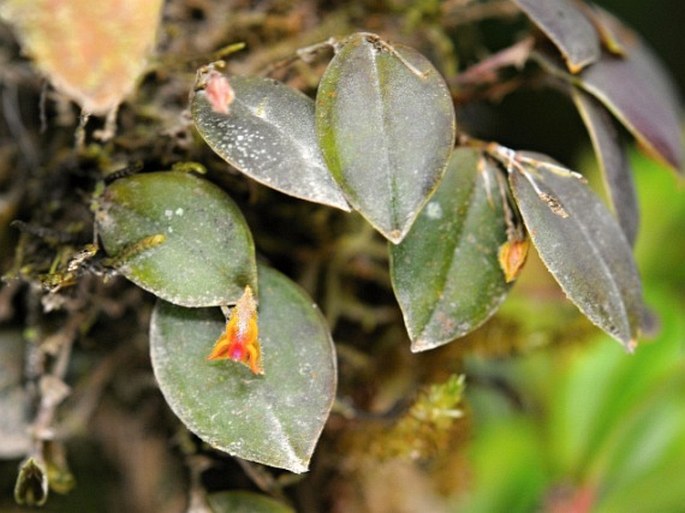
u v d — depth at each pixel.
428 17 0.23
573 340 0.23
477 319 0.18
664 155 0.20
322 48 0.19
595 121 0.20
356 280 0.23
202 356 0.18
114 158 0.19
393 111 0.17
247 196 0.20
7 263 0.21
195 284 0.17
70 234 0.19
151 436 0.22
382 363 0.22
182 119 0.19
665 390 0.25
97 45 0.16
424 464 0.23
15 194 0.21
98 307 0.20
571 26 0.19
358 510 0.22
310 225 0.22
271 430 0.17
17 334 0.21
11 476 0.23
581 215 0.18
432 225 0.18
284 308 0.18
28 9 0.16
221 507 0.19
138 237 0.18
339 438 0.21
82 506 0.23
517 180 0.18
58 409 0.21
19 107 0.21
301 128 0.17
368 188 0.17
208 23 0.22
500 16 0.25
